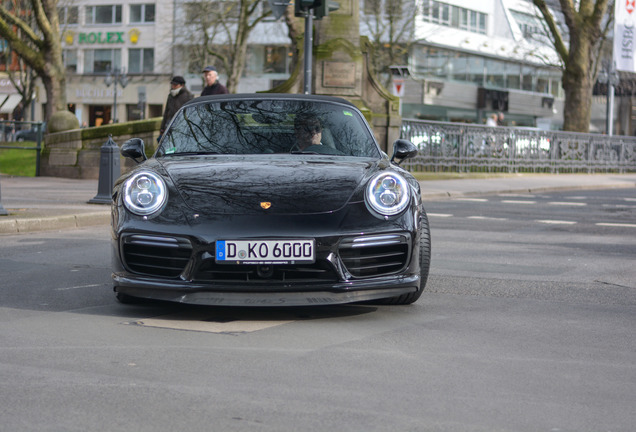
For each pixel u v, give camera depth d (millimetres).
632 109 83000
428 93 68062
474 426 3961
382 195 6297
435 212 17328
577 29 39781
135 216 6172
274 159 6930
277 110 7773
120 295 6777
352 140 7441
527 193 25453
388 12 57656
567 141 36906
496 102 75500
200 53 63188
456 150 30328
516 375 4914
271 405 4215
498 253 10883
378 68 57719
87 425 3881
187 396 4344
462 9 72875
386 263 6258
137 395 4352
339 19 26312
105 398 4293
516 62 76375
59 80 33938
